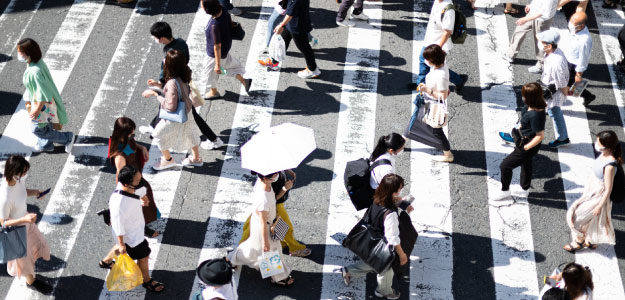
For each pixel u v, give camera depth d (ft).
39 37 43.86
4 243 28.25
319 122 39.11
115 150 30.14
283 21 38.75
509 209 34.96
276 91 40.93
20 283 31.35
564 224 34.32
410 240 29.17
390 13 46.26
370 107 40.04
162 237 33.30
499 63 42.86
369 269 30.25
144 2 46.55
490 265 32.45
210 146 37.52
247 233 30.83
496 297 31.22
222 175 36.32
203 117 39.27
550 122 39.45
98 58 42.57
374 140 38.17
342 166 36.78
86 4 46.32
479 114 39.78
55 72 41.55
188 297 30.91
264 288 31.30
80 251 32.71
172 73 32.48
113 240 33.24
